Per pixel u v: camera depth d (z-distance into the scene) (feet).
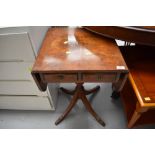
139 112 3.07
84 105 4.47
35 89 3.78
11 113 4.63
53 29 3.63
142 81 3.14
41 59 2.70
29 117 4.48
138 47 3.98
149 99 2.83
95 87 4.99
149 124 3.78
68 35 3.36
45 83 3.01
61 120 4.19
